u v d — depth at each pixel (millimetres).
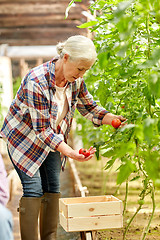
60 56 2893
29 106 2838
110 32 2975
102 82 3104
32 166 2996
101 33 3311
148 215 3951
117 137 2643
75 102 3160
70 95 3078
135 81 2975
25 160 2998
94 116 3207
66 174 7574
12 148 3033
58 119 3111
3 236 1660
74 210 2660
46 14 12023
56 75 2939
